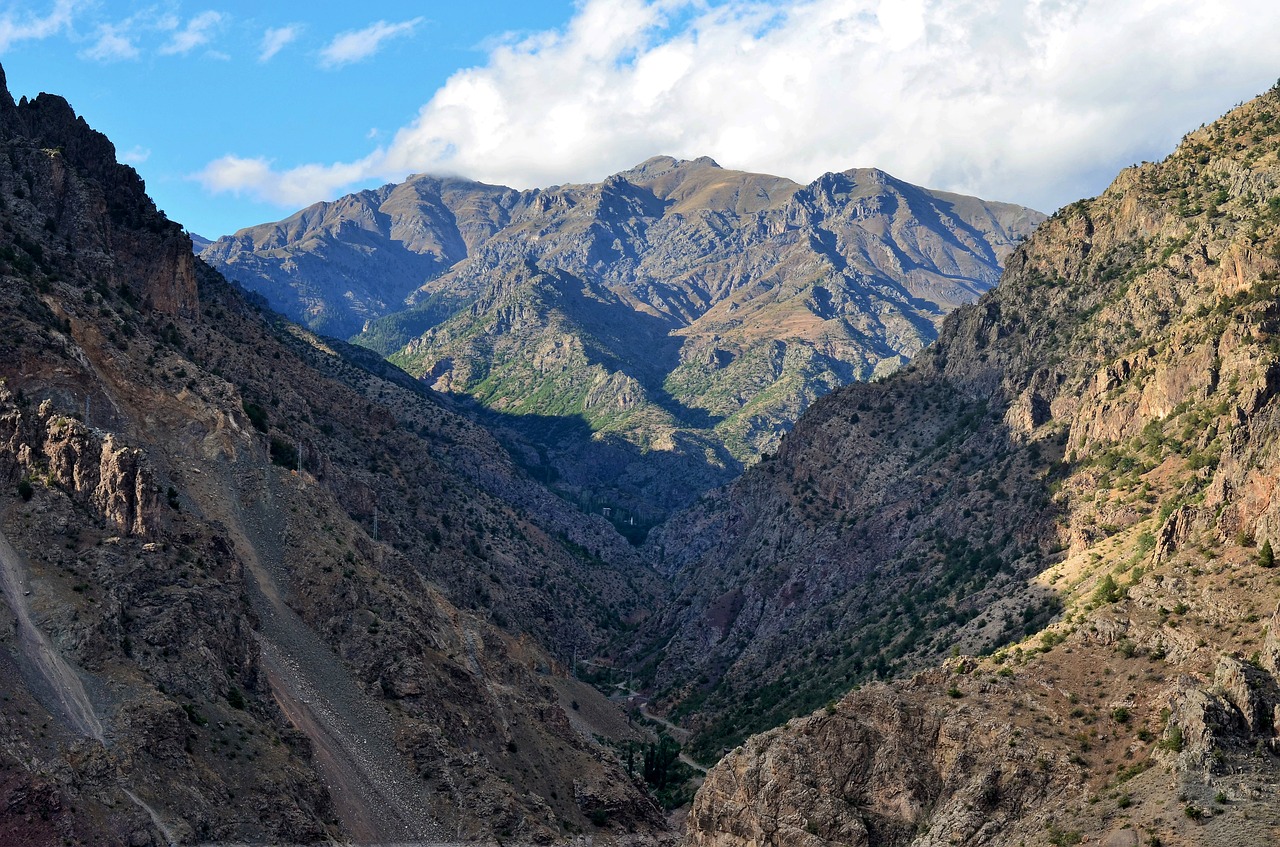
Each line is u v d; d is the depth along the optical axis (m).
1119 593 192.00
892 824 176.88
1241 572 178.50
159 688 177.88
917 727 181.50
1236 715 154.88
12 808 151.25
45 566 184.62
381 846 191.88
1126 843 146.88
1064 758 165.88
